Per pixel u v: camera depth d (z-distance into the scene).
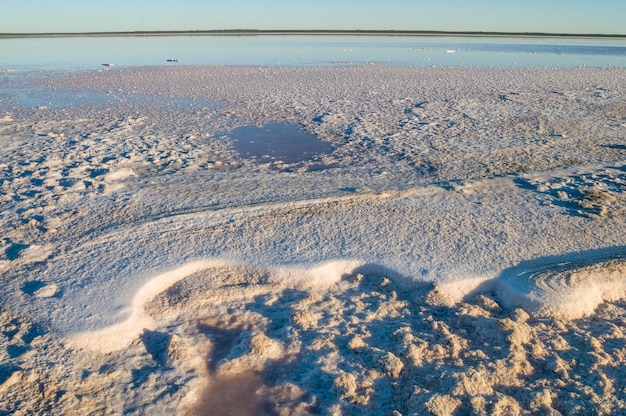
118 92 16.06
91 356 3.62
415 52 37.28
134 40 61.34
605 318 4.22
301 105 13.56
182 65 26.03
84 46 46.09
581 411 3.20
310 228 5.40
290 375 3.57
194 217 5.62
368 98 14.70
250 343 3.76
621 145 9.20
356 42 55.47
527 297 4.29
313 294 4.42
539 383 3.45
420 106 13.30
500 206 6.12
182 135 10.16
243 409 3.28
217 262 4.75
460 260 4.80
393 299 4.42
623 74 21.25
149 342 3.84
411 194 6.45
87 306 4.02
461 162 8.14
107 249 4.93
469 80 19.17
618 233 5.39
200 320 4.11
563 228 5.50
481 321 4.04
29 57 31.73
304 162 8.38
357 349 3.79
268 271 4.64
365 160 8.41
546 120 11.45
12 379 3.31
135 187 6.68
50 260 4.73
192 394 3.36
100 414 3.16
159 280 4.43
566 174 7.46
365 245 5.06
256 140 9.88
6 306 4.05
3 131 10.27
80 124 11.09
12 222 5.57
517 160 8.23
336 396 3.35
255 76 20.50
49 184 6.80
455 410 3.20
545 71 22.69
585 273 4.55
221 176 7.29
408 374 3.54
